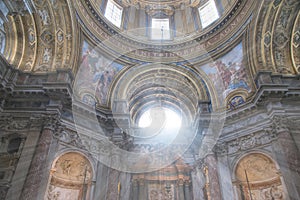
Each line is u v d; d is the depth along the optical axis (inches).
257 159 476.7
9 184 370.0
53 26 505.4
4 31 487.8
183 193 535.8
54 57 504.4
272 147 431.8
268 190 480.7
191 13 769.6
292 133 417.7
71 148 455.8
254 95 481.7
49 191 451.8
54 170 438.6
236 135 495.2
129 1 780.0
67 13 494.9
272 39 510.0
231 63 582.6
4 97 445.1
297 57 507.8
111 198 375.6
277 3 479.2
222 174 468.1
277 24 502.3
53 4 478.9
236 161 474.6
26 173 379.9
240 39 572.7
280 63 501.7
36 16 494.9
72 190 476.4
